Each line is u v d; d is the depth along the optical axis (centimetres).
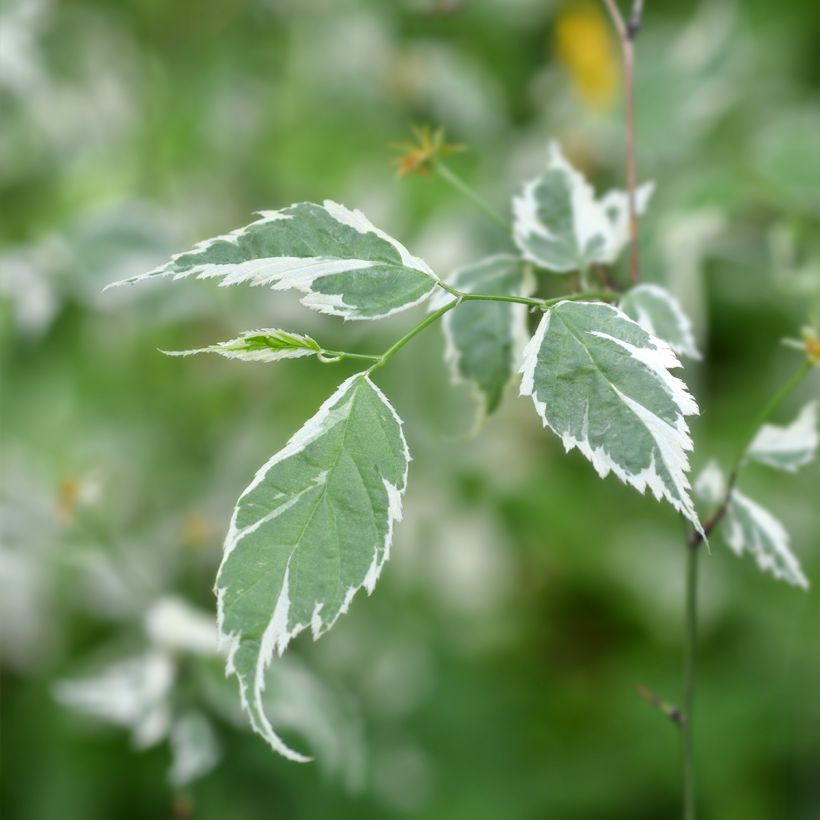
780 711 59
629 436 30
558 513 62
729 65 62
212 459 61
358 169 62
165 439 61
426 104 62
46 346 60
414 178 60
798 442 36
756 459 36
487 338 36
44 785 56
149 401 61
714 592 61
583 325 31
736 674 61
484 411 36
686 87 62
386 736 58
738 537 35
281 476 30
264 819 52
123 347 61
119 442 59
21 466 57
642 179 61
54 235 58
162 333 62
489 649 62
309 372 60
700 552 61
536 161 61
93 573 54
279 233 31
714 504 36
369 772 55
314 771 52
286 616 30
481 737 60
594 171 62
